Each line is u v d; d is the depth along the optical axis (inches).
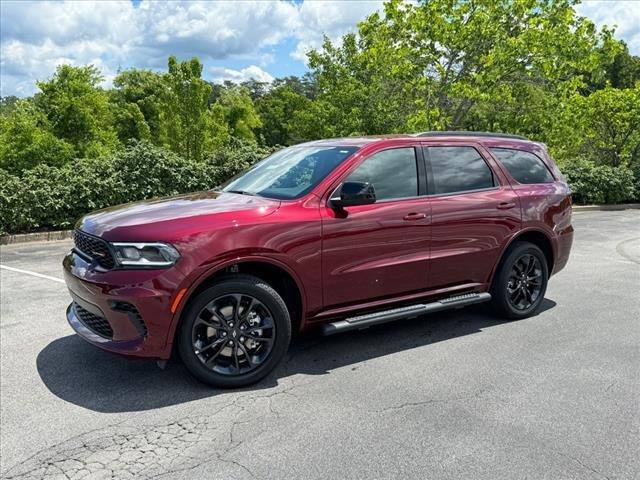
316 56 936.3
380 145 188.4
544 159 237.3
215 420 139.9
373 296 181.9
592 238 463.2
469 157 210.8
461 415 141.8
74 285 157.8
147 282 144.1
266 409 145.7
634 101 885.2
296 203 167.6
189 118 1169.4
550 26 630.5
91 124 1025.5
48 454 124.9
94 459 122.8
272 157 215.0
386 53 691.4
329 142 203.8
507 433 132.8
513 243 220.2
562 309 239.9
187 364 152.3
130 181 500.7
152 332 145.7
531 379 164.6
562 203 233.8
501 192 214.1
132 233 146.8
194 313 150.3
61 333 206.2
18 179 447.2
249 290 156.1
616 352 187.3
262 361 160.4
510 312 220.5
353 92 874.1
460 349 190.1
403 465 119.3
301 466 119.1
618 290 275.0
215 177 544.1
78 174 481.4
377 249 178.9
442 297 201.6
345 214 172.1
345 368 173.6
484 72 627.8
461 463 120.0
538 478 114.8
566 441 129.3
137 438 131.4
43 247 414.0
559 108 681.6
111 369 172.1
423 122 652.1
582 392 155.7
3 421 139.8
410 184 191.6
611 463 120.5
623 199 786.2
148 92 2137.1
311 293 168.1
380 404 148.3
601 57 669.3
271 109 2837.1
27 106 1030.4
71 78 1032.8
